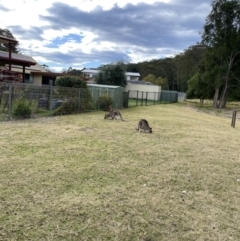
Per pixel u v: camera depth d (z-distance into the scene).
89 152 5.12
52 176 3.64
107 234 2.30
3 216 2.47
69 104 11.62
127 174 3.98
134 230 2.40
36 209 2.65
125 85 34.28
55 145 5.49
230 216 2.84
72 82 12.80
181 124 10.98
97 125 8.80
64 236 2.22
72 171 3.91
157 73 67.56
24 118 9.12
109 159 4.73
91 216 2.60
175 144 6.57
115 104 16.17
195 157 5.38
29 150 4.95
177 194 3.35
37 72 24.39
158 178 3.90
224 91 29.38
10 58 16.28
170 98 36.72
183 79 55.47
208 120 14.70
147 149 5.77
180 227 2.53
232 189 3.69
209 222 2.67
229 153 6.04
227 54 27.31
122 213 2.71
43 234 2.22
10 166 3.94
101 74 33.28
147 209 2.85
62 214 2.59
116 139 6.66
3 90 9.20
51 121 8.98
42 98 10.29
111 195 3.14
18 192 3.03
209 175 4.26
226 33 27.33
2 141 5.50
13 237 2.15
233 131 10.41
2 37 15.16
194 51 53.09
